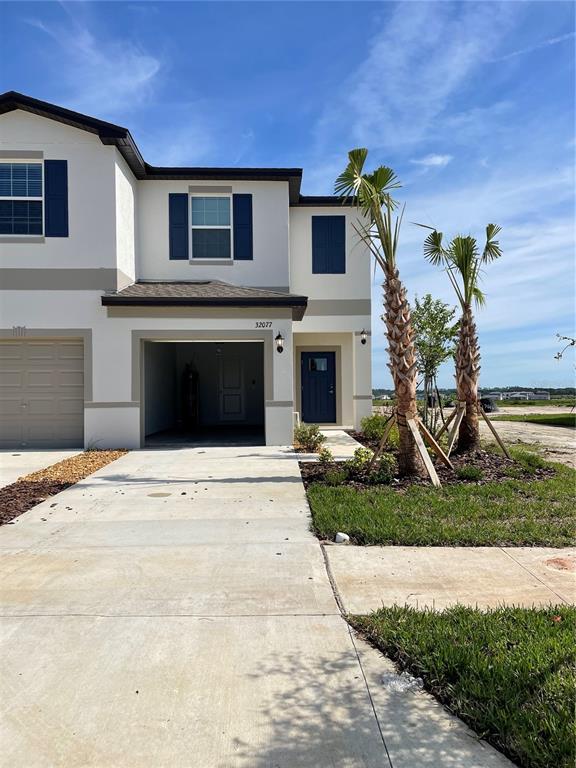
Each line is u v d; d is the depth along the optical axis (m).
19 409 12.84
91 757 2.61
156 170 14.22
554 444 14.00
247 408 18.70
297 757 2.61
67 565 5.12
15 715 2.92
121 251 13.01
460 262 10.60
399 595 4.39
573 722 2.75
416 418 8.97
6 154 12.51
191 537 5.96
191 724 2.84
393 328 8.80
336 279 16.05
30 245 12.57
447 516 6.53
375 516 6.45
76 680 3.23
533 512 6.66
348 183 8.63
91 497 7.87
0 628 3.88
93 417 12.59
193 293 12.94
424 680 3.22
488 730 2.77
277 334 12.88
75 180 12.62
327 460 10.42
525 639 3.55
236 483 8.73
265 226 14.59
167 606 4.22
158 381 16.39
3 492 8.17
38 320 12.57
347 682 3.21
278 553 5.41
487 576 4.77
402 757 2.61
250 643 3.65
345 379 16.94
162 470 9.91
